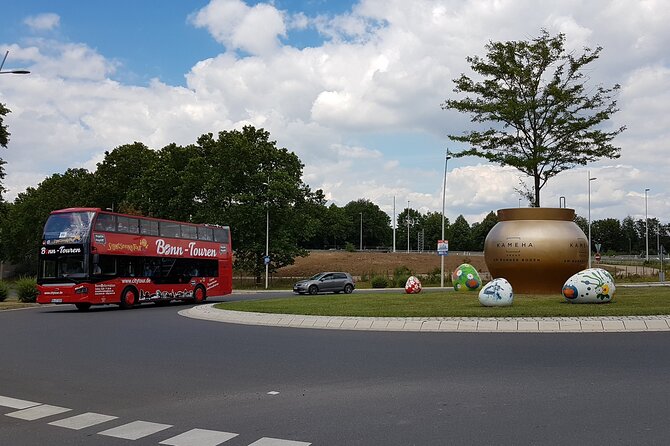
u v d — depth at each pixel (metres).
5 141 38.94
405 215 162.88
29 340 14.23
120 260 27.53
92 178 66.94
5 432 6.19
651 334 12.77
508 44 27.17
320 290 42.22
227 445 5.59
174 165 58.56
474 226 157.75
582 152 26.91
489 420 6.20
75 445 5.71
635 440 5.42
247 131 56.50
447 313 15.92
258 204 52.88
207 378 8.98
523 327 13.94
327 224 138.88
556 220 22.56
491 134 28.08
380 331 14.57
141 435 6.00
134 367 10.05
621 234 140.12
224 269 34.94
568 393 7.34
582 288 17.81
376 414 6.58
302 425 6.21
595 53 27.16
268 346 12.34
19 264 83.25
